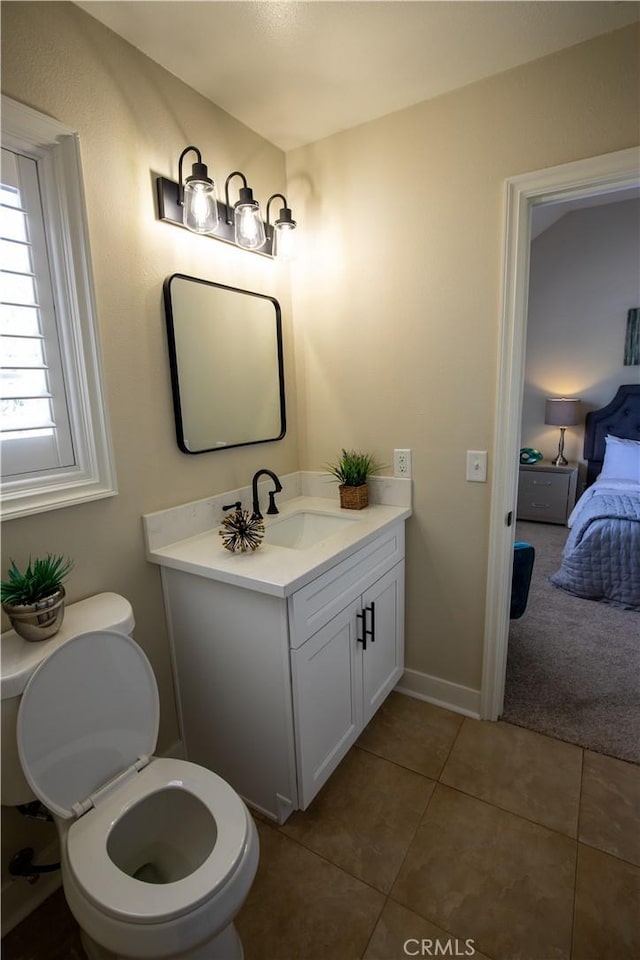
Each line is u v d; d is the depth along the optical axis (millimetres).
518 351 1729
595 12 1333
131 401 1493
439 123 1702
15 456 1266
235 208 1652
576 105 1487
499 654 1950
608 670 2316
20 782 1088
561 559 3727
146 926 905
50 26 1208
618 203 4129
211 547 1616
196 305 1673
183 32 1360
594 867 1380
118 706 1252
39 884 1345
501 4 1293
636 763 1752
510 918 1258
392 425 2012
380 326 1961
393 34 1390
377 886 1349
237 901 980
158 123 1502
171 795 1224
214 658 1571
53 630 1207
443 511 1964
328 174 1960
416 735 1930
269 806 1568
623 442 4055
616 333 4309
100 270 1370
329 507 2084
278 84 1605
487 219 1677
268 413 2055
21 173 1216
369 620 1811
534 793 1639
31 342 1272
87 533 1412
